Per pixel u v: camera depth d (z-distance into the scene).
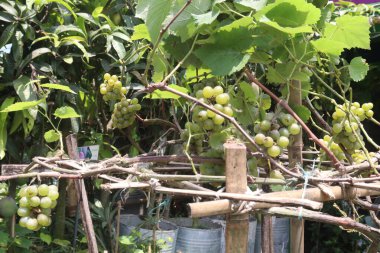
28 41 2.04
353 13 2.51
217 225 2.36
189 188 1.19
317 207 0.93
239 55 1.12
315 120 2.46
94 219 2.26
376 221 1.44
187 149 1.13
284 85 1.33
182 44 1.23
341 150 1.34
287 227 2.52
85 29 2.18
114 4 2.46
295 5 1.07
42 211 1.10
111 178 1.14
